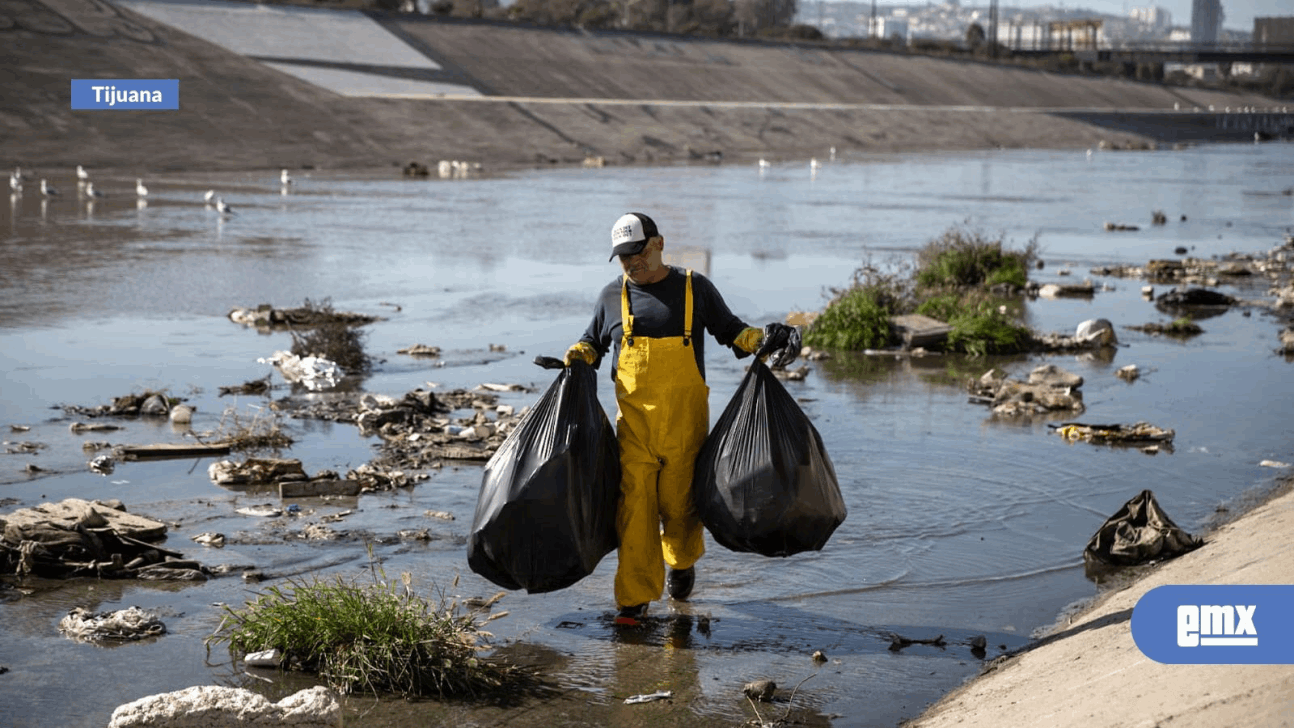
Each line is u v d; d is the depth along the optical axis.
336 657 5.41
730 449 5.84
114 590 6.48
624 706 5.18
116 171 46.47
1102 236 30.45
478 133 64.94
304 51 74.25
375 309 17.34
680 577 6.41
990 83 131.50
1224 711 4.02
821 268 22.84
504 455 5.73
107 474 8.78
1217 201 43.06
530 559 5.65
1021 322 16.38
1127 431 10.33
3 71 55.31
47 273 20.05
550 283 20.52
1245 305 18.84
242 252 23.91
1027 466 9.33
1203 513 8.08
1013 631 6.13
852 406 11.47
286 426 10.41
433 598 6.42
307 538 7.41
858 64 121.75
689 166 60.91
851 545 7.46
